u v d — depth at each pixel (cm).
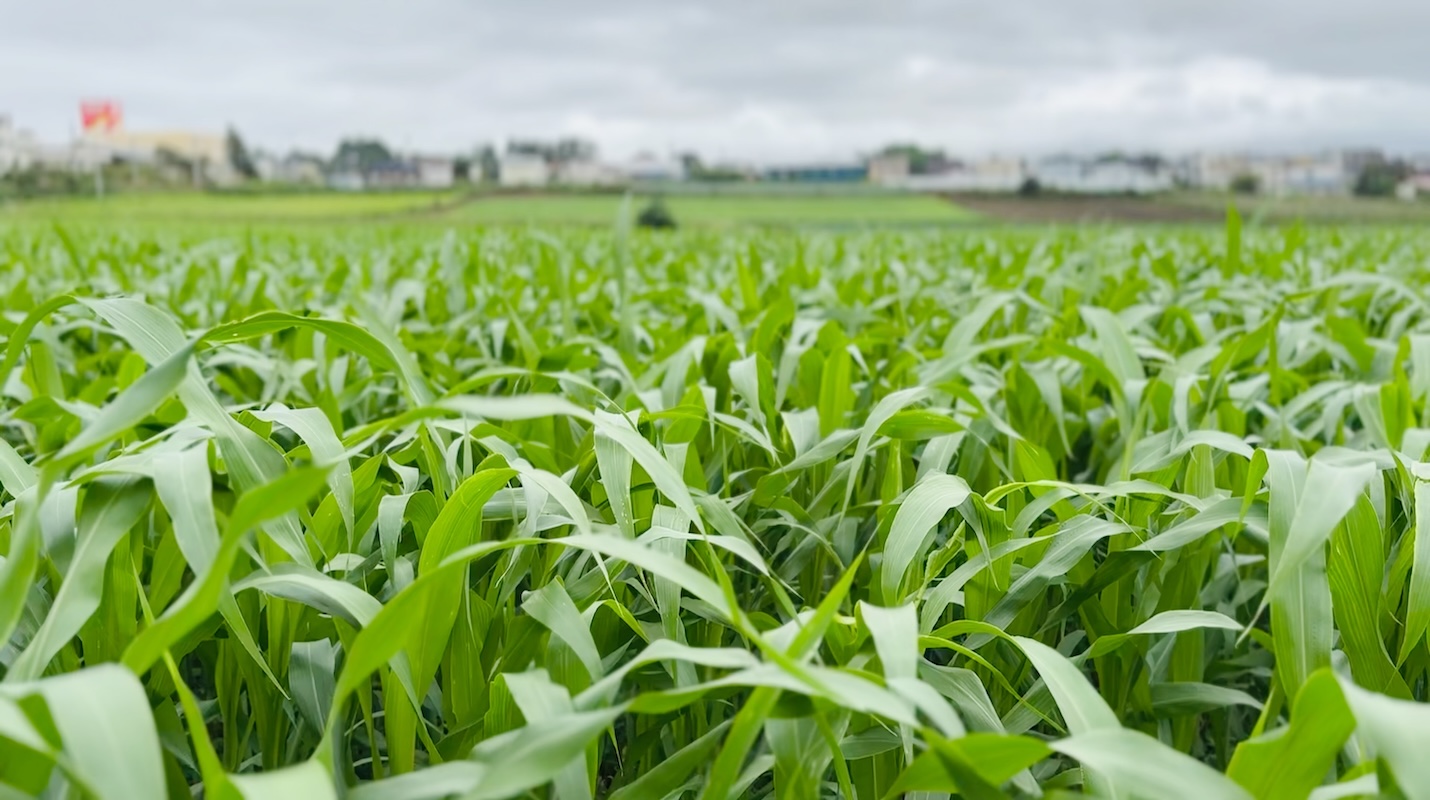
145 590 131
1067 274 449
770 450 156
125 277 505
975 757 69
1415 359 207
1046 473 151
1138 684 128
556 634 101
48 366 198
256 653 96
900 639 78
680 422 162
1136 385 199
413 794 74
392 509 118
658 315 391
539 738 72
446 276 395
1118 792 75
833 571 164
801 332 245
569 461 183
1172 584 137
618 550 77
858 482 179
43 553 108
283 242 962
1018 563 135
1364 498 106
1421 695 139
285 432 185
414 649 99
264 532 98
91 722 57
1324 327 324
